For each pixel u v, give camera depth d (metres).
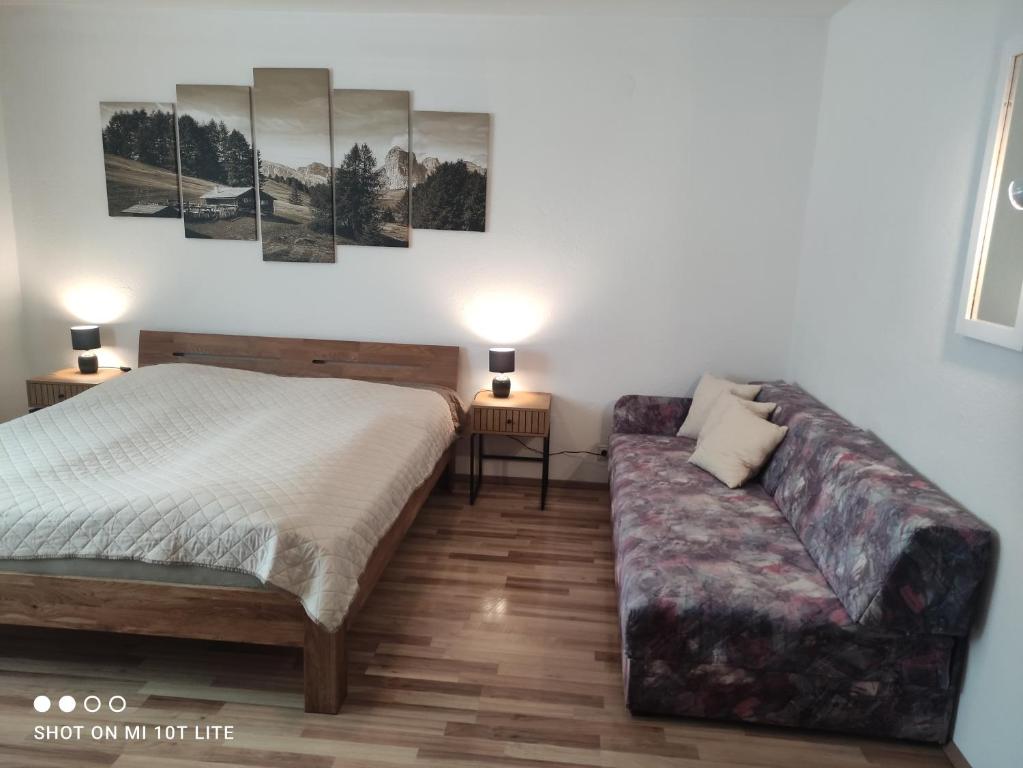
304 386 3.78
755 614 2.09
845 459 2.47
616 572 2.71
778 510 2.89
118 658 2.48
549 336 4.10
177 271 4.23
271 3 3.68
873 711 2.11
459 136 3.88
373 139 3.94
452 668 2.46
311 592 2.14
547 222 3.97
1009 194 1.89
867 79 3.06
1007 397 1.88
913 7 2.62
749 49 3.69
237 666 2.45
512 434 3.85
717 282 3.94
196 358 4.23
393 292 4.14
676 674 2.16
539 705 2.28
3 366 4.25
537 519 3.79
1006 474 1.87
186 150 4.05
